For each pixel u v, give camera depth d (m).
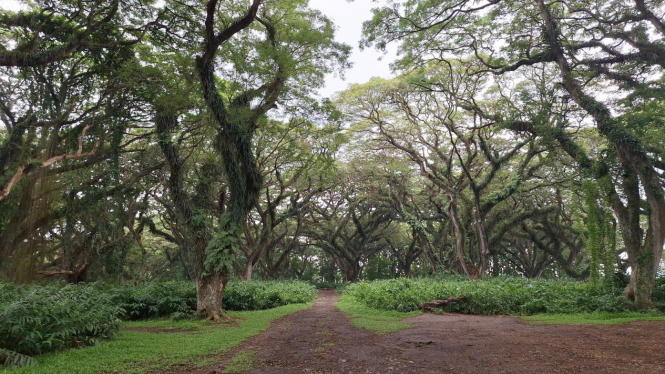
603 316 11.20
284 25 15.02
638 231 13.06
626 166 13.54
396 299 14.55
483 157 27.66
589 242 14.57
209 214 15.39
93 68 15.84
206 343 7.41
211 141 13.47
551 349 6.76
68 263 16.19
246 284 18.92
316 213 38.00
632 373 5.20
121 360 5.93
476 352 6.61
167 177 18.12
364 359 6.25
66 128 16.38
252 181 12.91
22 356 5.48
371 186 31.08
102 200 17.08
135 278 20.09
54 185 14.98
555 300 13.20
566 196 28.56
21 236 14.14
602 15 15.44
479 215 24.02
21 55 11.02
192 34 15.07
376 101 25.14
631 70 15.54
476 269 24.02
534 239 31.44
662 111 14.21
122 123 16.80
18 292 7.79
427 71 23.14
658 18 13.73
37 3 13.54
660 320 10.27
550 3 15.79
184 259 26.66
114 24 14.80
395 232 40.19
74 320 6.93
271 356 6.47
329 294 32.25
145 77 13.92
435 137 25.97
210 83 12.09
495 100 24.02
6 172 13.58
